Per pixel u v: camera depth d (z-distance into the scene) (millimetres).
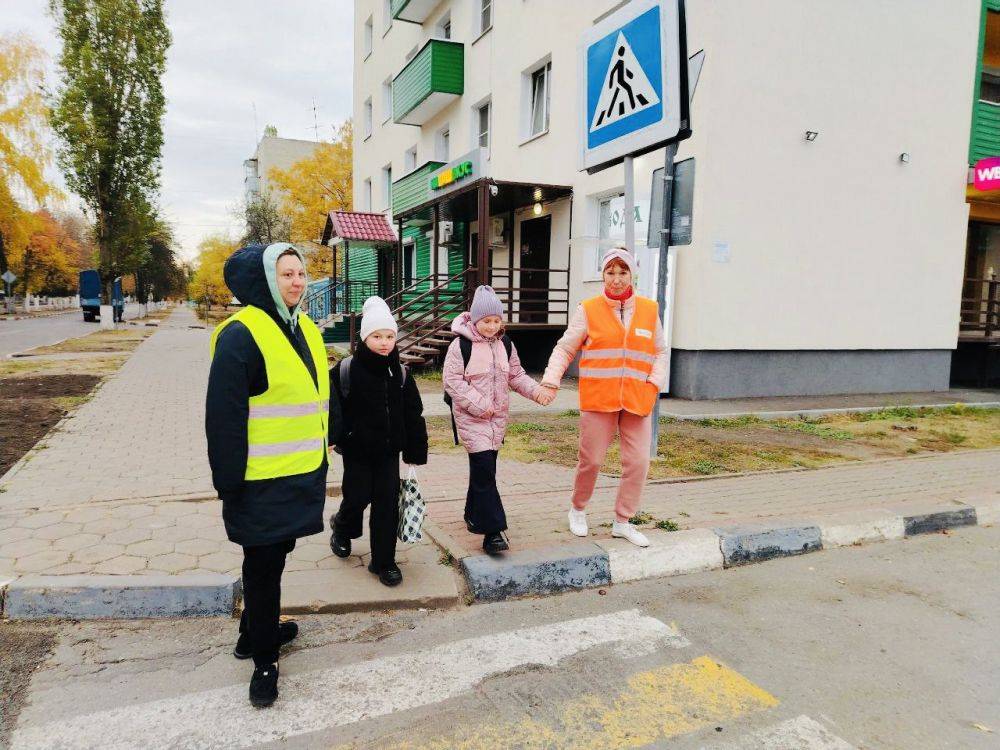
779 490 5547
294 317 2695
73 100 27109
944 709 2660
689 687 2807
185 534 4172
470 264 17797
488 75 16375
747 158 9961
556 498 5207
